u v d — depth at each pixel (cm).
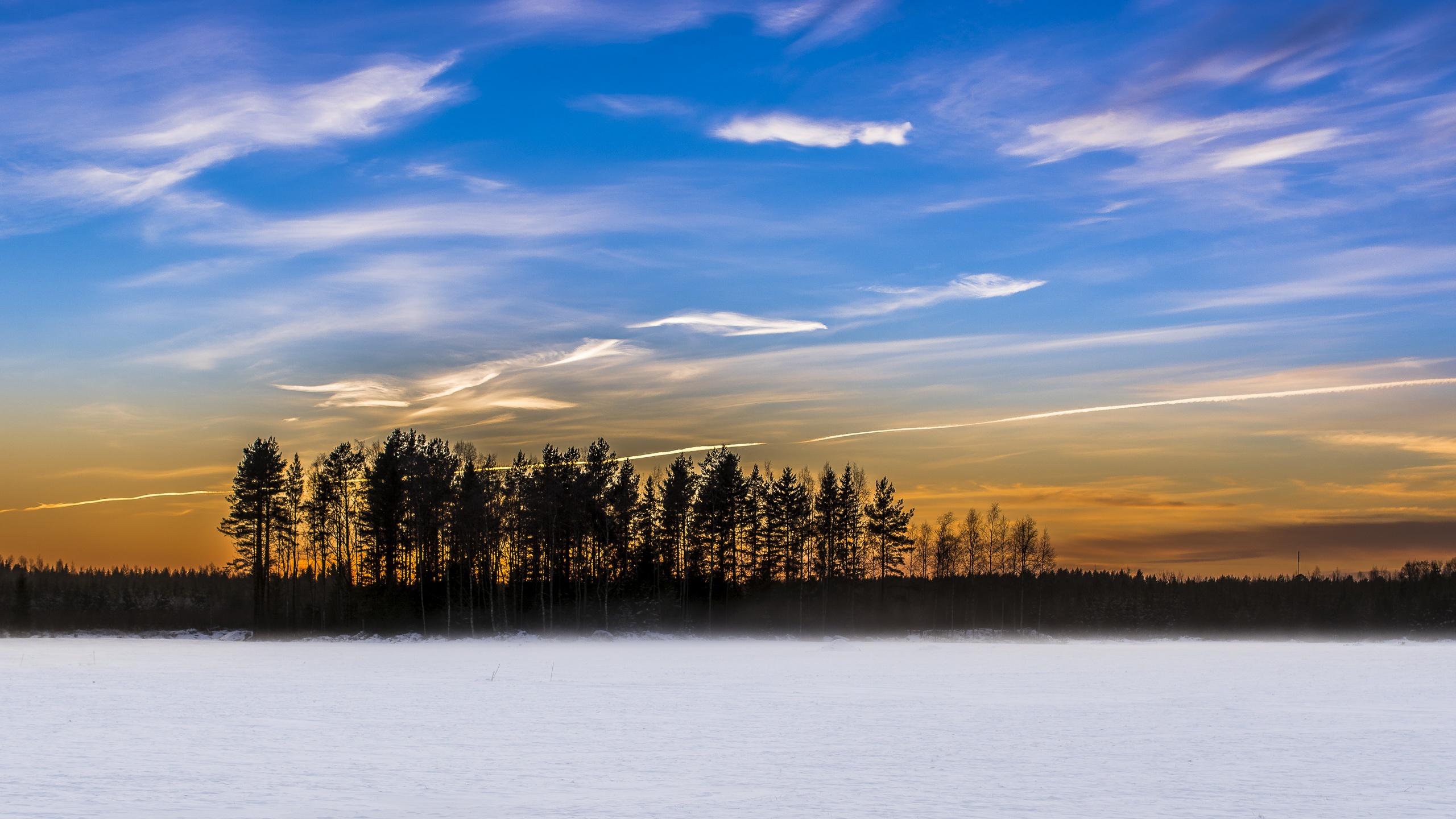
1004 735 2420
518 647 7375
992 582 11925
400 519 9338
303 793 1619
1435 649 8438
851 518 10588
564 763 1955
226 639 9031
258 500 9406
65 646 7456
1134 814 1510
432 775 1805
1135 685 3997
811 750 2156
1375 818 1495
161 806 1507
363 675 4375
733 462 10262
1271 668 5316
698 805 1555
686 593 9888
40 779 1741
